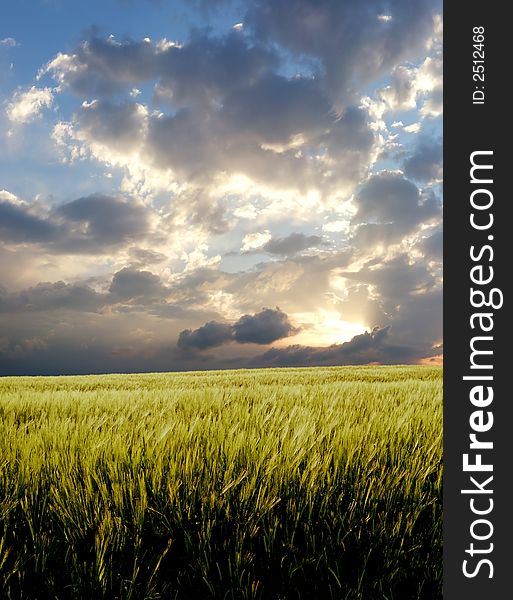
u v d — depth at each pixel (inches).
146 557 84.6
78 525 85.6
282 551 83.4
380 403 225.0
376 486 97.7
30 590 77.4
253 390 311.3
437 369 988.6
